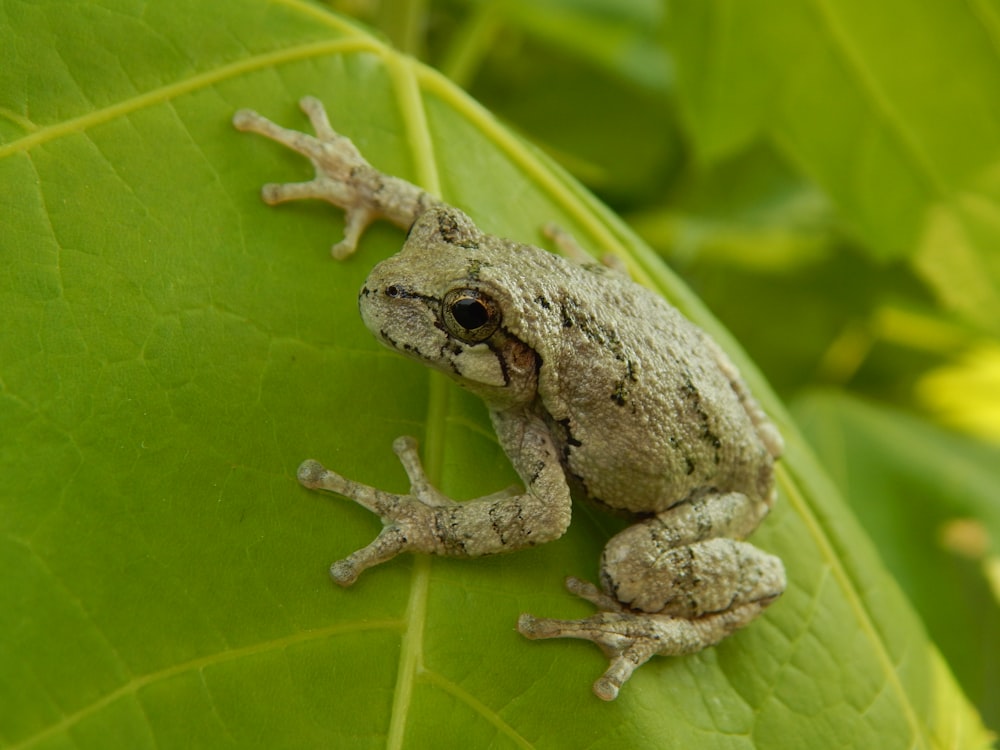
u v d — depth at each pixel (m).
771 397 0.27
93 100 0.24
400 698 0.23
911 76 0.28
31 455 0.22
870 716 0.25
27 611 0.22
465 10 0.31
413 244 0.24
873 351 0.31
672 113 0.31
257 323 0.24
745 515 0.25
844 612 0.25
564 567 0.24
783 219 0.31
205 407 0.23
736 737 0.24
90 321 0.23
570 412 0.24
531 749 0.23
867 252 0.29
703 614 0.24
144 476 0.23
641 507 0.25
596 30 0.30
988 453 0.30
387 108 0.25
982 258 0.29
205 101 0.24
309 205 0.24
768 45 0.28
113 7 0.24
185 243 0.24
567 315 0.24
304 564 0.23
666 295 0.26
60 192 0.23
